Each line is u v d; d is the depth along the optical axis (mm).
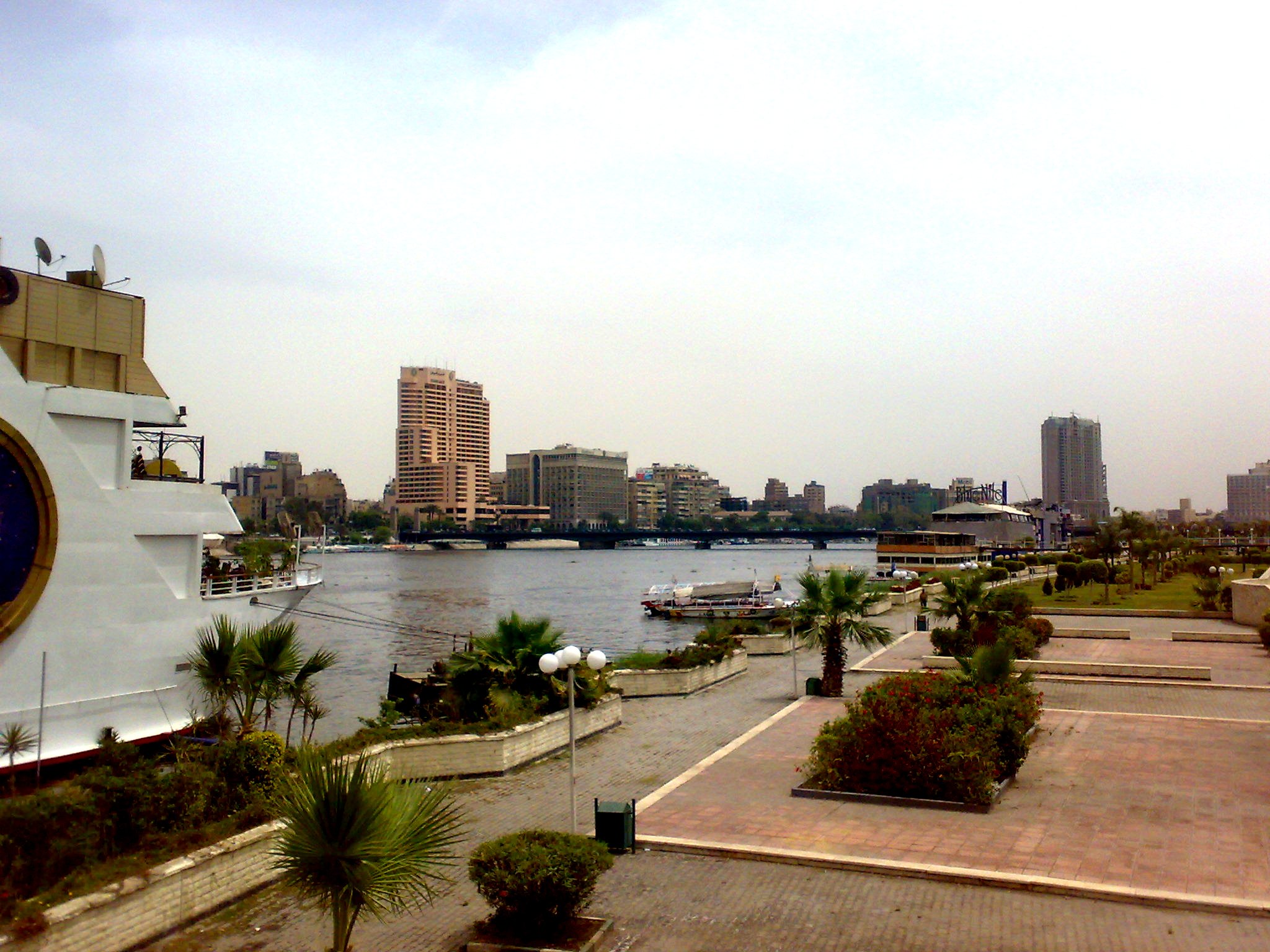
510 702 31031
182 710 33375
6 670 28250
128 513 31859
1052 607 74125
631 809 20719
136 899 16250
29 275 30281
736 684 45281
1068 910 16875
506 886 15969
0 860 16016
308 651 73438
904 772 23938
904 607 84312
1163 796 23672
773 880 18719
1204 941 15406
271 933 17000
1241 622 62875
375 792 13836
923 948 15484
